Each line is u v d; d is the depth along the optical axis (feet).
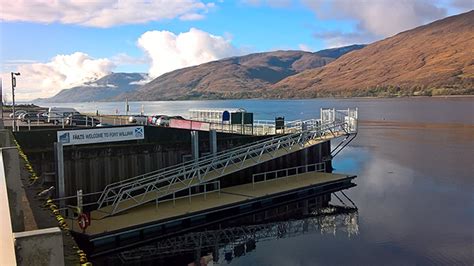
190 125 139.85
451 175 139.95
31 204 36.14
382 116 409.28
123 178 95.35
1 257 11.51
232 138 116.98
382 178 138.41
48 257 13.15
